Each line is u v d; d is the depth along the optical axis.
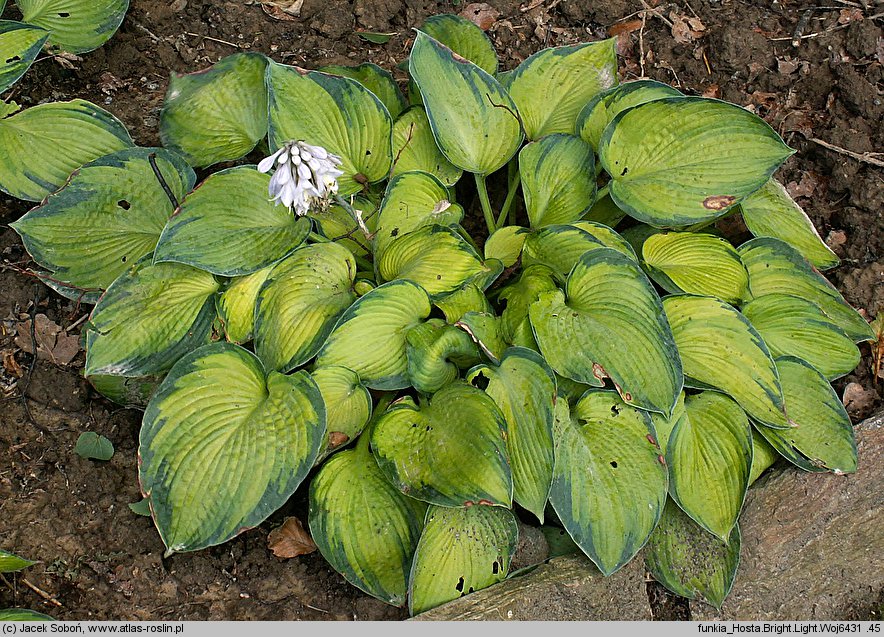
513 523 1.29
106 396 1.35
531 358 1.28
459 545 1.28
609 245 1.34
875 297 1.42
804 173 1.51
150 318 1.33
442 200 1.38
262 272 1.34
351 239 1.40
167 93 1.44
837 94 1.53
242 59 1.45
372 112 1.39
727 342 1.32
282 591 1.30
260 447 1.25
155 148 1.40
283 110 1.38
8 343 1.38
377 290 1.30
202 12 1.57
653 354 1.27
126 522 1.31
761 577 1.31
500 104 1.41
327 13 1.57
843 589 1.32
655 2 1.61
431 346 1.28
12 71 1.35
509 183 1.47
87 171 1.36
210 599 1.30
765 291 1.40
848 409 1.39
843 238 1.47
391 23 1.58
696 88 1.56
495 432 1.25
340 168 1.40
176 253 1.31
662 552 1.32
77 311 1.40
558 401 1.30
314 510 1.28
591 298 1.30
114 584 1.29
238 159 1.48
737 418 1.30
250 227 1.34
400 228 1.37
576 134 1.43
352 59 1.55
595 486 1.27
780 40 1.58
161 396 1.26
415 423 1.28
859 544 1.33
